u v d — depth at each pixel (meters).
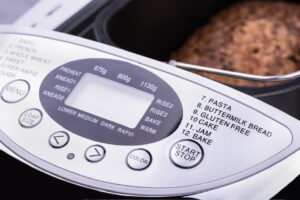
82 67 0.36
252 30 0.56
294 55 0.53
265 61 0.53
